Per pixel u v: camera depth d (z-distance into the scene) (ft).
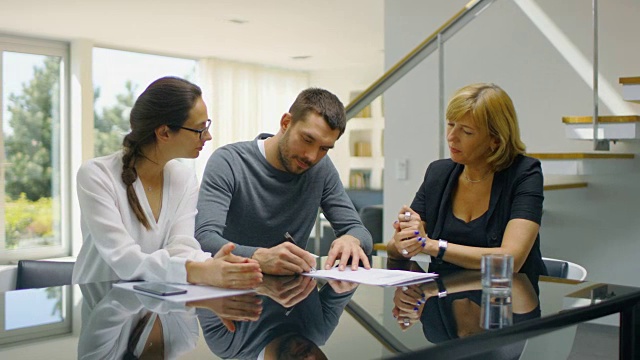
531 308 4.03
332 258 6.01
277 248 5.48
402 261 6.56
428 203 7.34
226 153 7.29
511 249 6.27
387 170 15.83
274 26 20.63
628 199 12.83
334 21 20.06
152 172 5.97
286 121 7.06
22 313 3.89
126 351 3.03
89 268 5.77
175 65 25.79
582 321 4.05
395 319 3.75
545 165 11.80
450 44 14.96
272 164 7.25
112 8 17.79
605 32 12.98
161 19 19.30
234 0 17.28
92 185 5.55
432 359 3.13
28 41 21.03
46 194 21.35
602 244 13.15
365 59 27.17
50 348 3.10
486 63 14.47
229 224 7.32
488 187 6.97
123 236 5.39
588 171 11.53
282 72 29.22
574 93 13.37
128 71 23.99
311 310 3.99
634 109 12.66
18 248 20.66
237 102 27.32
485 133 6.75
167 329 3.48
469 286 4.92
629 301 4.46
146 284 4.84
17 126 20.67
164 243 5.97
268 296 4.42
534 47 13.84
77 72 21.58
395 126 15.69
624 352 4.51
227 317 3.76
